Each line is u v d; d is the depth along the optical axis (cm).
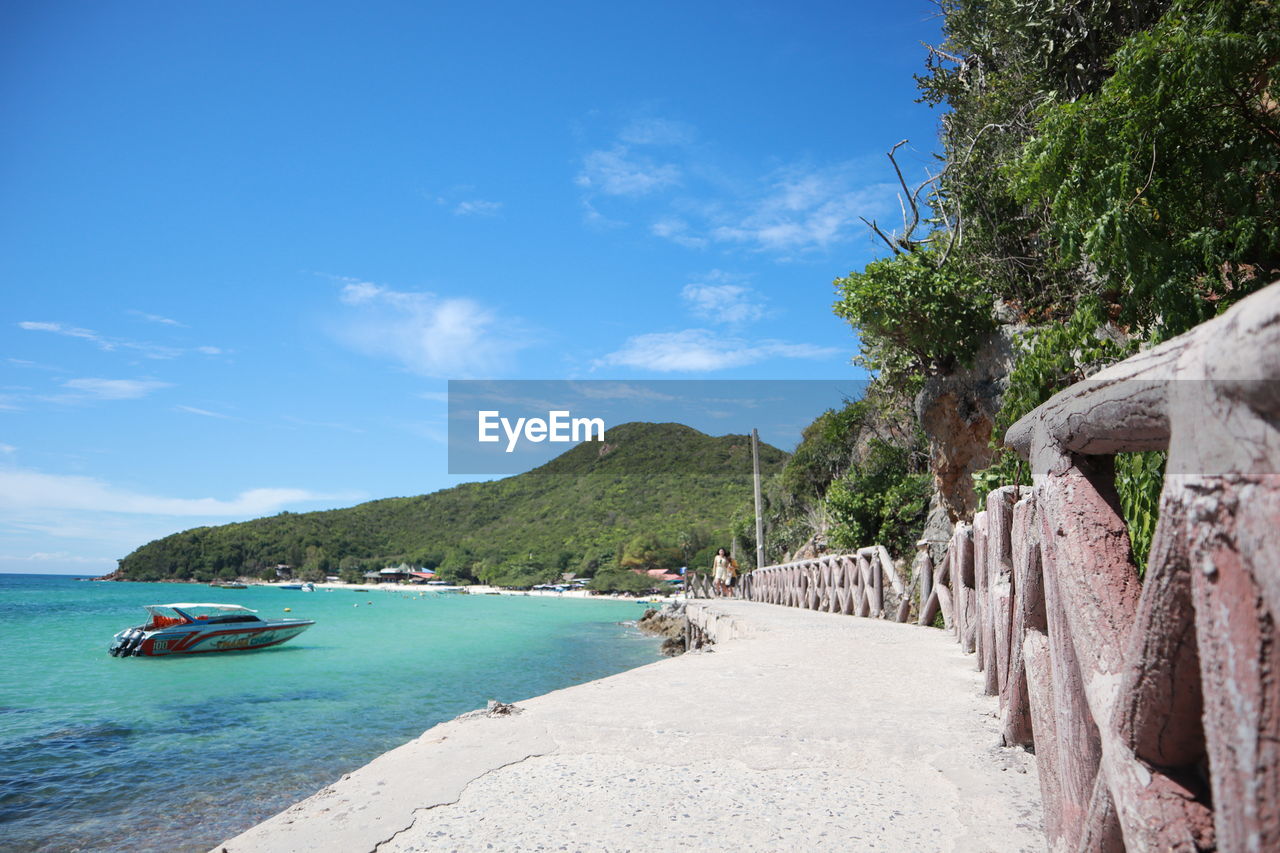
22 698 1181
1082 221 682
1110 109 636
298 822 314
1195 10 605
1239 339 92
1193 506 105
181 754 795
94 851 514
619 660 1830
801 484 2784
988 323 1163
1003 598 442
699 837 297
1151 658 123
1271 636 91
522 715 494
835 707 518
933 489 1600
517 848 288
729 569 2925
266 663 1686
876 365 1541
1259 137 594
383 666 1638
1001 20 1093
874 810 324
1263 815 91
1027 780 357
